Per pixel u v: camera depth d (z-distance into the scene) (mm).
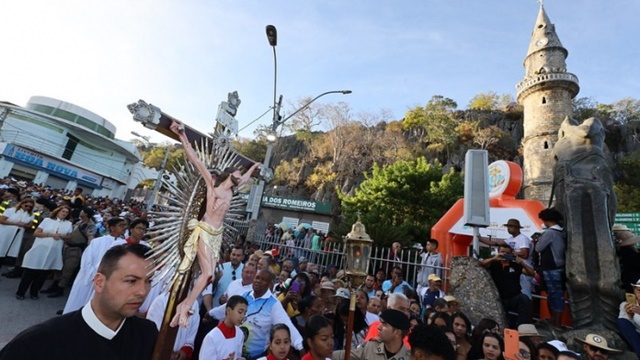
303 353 3854
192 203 2043
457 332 3990
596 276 4930
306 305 4652
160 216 1950
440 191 20672
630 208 29359
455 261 6078
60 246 6918
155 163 48750
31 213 7973
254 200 12445
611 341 4348
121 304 1553
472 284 5668
